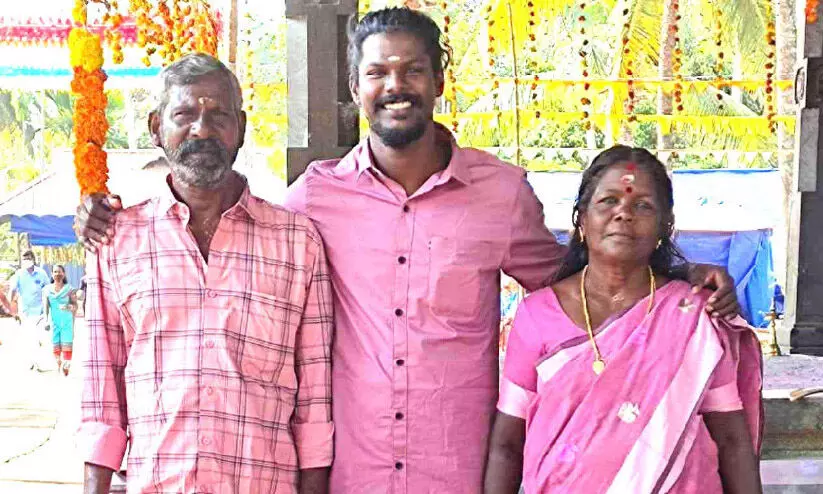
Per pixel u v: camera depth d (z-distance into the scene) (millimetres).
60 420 8555
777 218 12094
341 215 2562
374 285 2492
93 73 2893
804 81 4688
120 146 21750
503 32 10625
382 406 2438
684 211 12367
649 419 2117
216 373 2254
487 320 2570
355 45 2498
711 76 14617
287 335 2371
